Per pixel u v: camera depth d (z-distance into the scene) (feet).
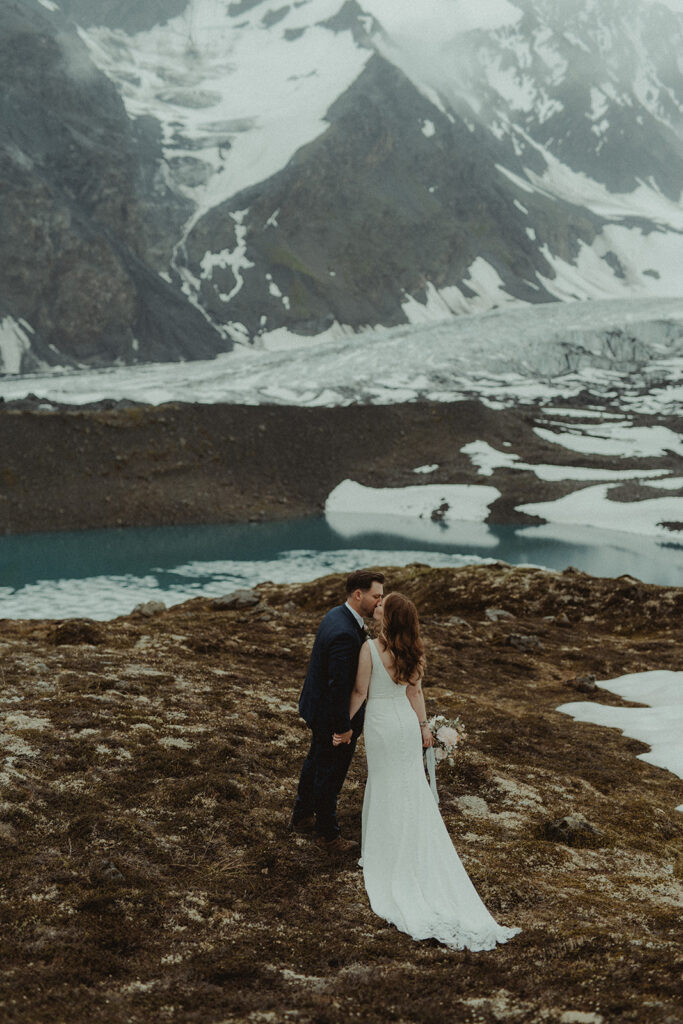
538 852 25.38
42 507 263.70
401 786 20.68
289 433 331.16
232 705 37.17
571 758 37.78
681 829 30.27
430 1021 15.34
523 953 17.95
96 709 32.68
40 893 18.89
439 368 458.91
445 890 19.80
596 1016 14.87
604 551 228.22
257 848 22.76
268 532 262.26
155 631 56.13
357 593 22.56
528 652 66.95
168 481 290.35
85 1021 14.55
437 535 255.50
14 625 62.23
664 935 19.49
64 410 328.90
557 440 353.51
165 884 20.20
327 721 23.03
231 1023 15.07
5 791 23.34
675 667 63.98
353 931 18.89
